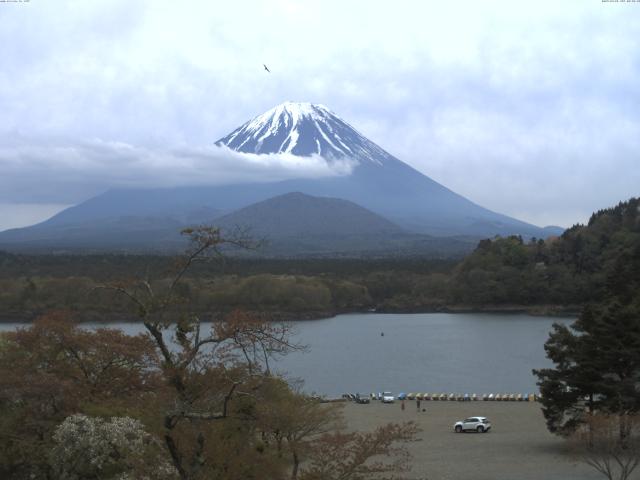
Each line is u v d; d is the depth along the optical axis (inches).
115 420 1211.9
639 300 2593.5
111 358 1534.2
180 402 944.3
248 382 1011.3
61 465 1205.1
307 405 1501.0
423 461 2114.9
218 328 955.3
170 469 1028.5
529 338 6520.7
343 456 1120.2
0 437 1354.6
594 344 2170.3
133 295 976.9
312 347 5984.3
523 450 2240.4
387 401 3560.5
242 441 1050.1
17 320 6811.0
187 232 941.2
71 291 6870.1
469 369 4813.0
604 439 1722.4
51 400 1408.7
